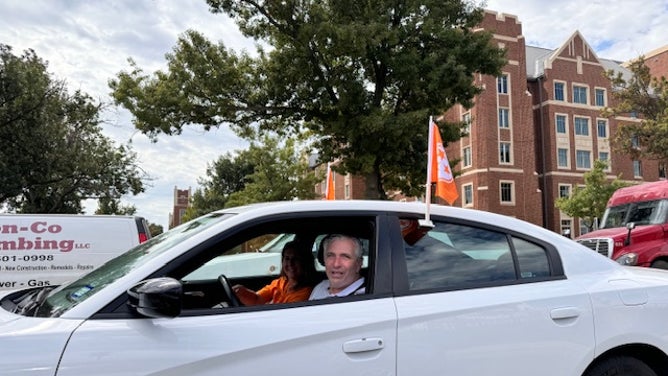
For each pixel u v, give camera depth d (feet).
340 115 58.03
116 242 26.02
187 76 57.11
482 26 140.56
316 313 8.12
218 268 11.93
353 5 58.54
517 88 143.84
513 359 8.79
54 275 24.72
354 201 9.42
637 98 84.64
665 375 10.09
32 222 24.94
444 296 8.86
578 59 159.63
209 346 7.35
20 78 75.61
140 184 92.84
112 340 7.02
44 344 6.80
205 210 201.67
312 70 58.85
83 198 92.02
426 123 59.21
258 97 61.16
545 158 153.69
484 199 135.95
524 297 9.23
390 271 8.86
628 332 9.62
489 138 138.41
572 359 9.18
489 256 9.64
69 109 85.81
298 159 113.80
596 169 119.34
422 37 59.00
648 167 166.61
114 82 58.34
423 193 69.56
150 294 6.92
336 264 9.59
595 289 9.80
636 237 37.99
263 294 11.93
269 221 8.80
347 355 7.90
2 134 77.51
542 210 152.87
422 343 8.32
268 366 7.52
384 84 61.21
